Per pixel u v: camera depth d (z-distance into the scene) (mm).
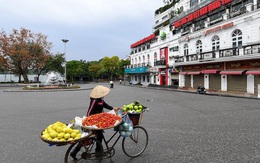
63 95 18500
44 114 8992
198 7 26922
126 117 3855
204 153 4203
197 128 6332
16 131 6184
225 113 8898
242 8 19219
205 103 12609
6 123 7254
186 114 8820
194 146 4648
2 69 39812
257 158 3889
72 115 8742
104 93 4047
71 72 54531
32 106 11469
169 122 7250
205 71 23125
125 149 4219
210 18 24188
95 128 3264
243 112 9062
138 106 4227
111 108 4203
